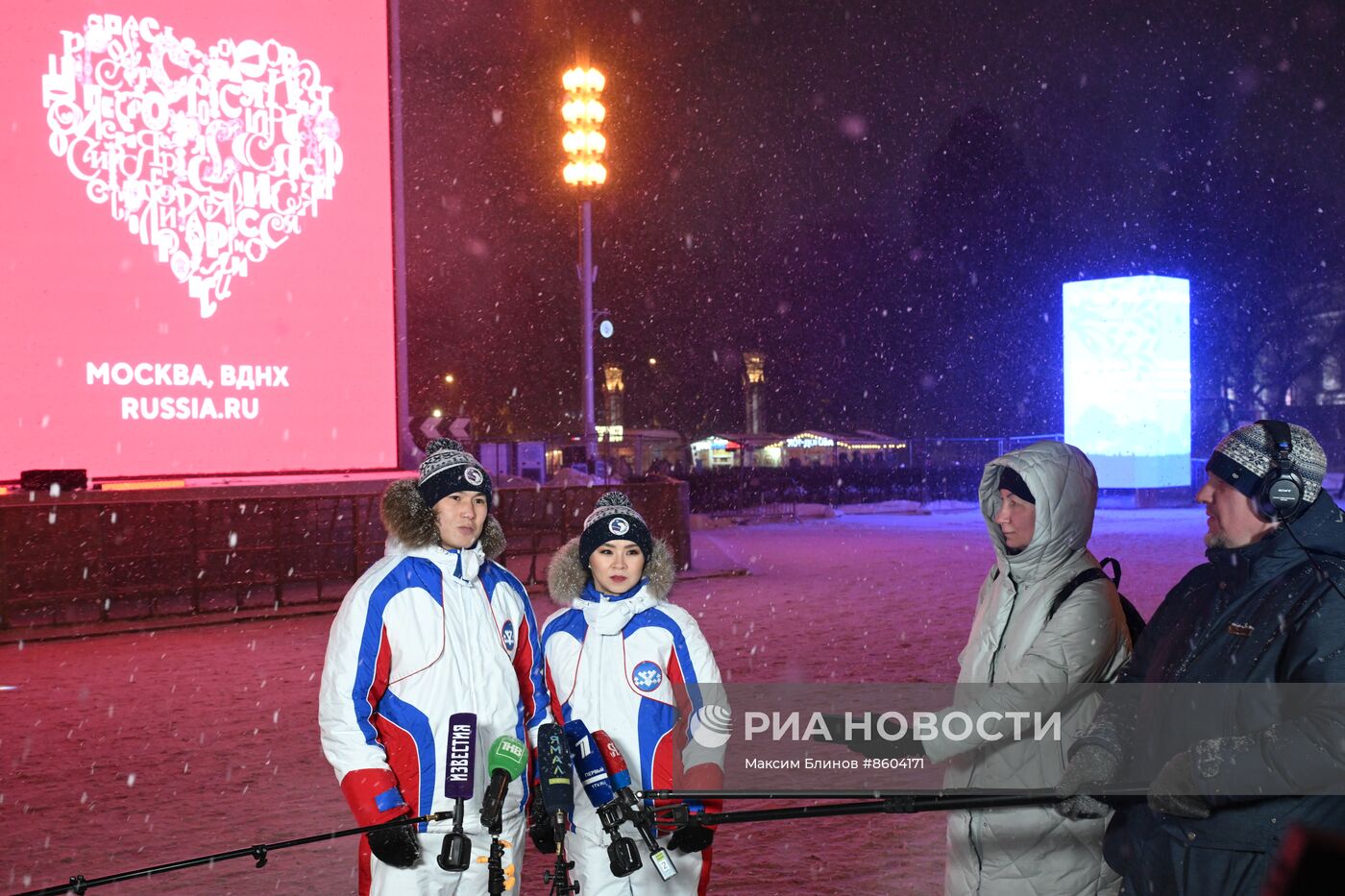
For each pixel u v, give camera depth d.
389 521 3.17
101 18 15.41
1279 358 57.31
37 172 15.01
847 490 37.03
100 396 15.39
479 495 3.18
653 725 3.19
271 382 16.61
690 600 14.26
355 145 17.38
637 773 3.17
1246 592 2.47
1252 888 2.32
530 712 3.28
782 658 10.02
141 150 15.68
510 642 3.22
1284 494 2.39
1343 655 2.25
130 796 6.23
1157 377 31.05
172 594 13.90
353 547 14.89
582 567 3.32
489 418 70.19
